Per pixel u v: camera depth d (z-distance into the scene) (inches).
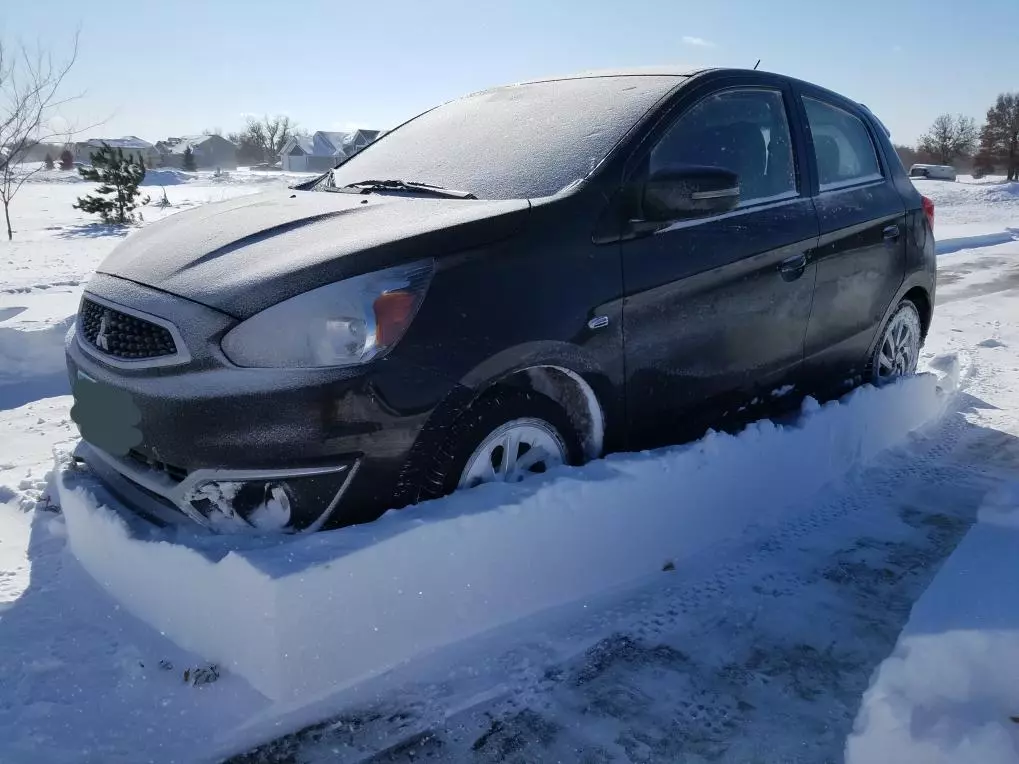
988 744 64.3
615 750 80.7
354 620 86.0
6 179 706.8
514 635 96.3
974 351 241.9
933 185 1523.1
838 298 149.6
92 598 102.7
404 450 92.7
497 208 104.0
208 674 86.0
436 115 155.3
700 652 95.8
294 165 3543.3
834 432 141.9
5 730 80.6
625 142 116.7
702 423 128.0
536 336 101.3
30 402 201.6
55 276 395.5
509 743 81.2
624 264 111.0
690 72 134.8
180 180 2308.1
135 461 100.3
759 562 116.3
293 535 90.3
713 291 122.9
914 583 111.6
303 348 88.7
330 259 92.1
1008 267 430.3
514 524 96.7
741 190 132.4
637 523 109.5
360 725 82.4
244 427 87.8
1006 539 90.9
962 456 157.8
